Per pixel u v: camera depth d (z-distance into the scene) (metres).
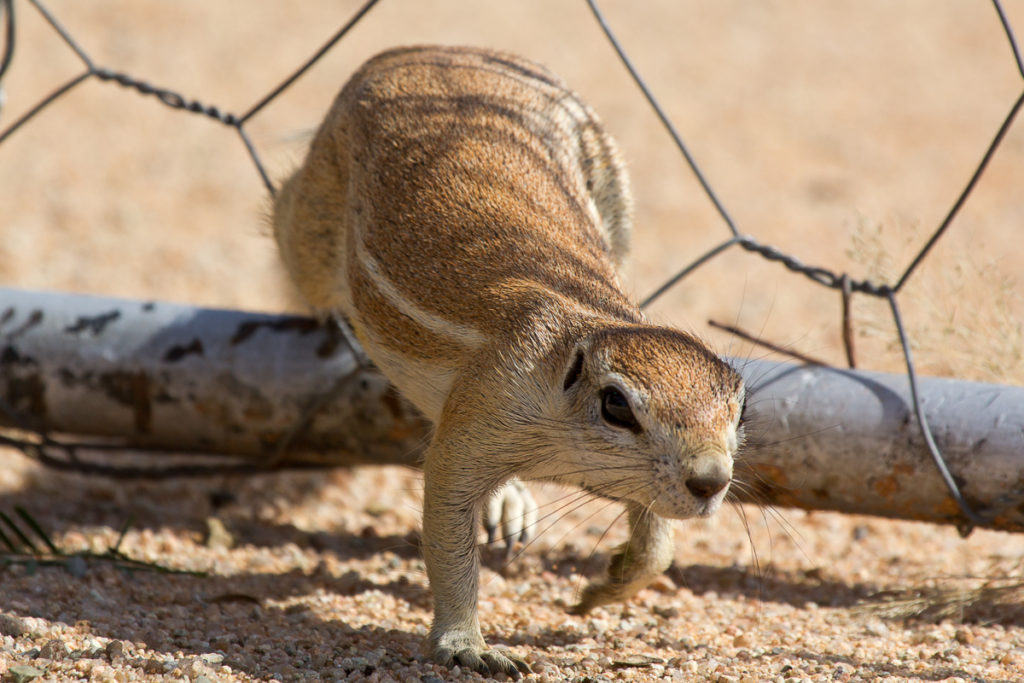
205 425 10.66
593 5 9.96
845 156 23.72
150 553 10.26
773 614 9.23
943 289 10.77
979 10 34.88
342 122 9.61
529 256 8.27
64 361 10.55
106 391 10.57
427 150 8.91
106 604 8.55
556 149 9.36
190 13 30.06
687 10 33.88
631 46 30.11
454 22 30.53
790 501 9.53
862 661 7.75
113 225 19.27
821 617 9.14
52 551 9.66
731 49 30.67
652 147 23.66
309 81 25.78
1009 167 23.30
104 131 23.33
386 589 9.61
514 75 9.88
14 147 22.28
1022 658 7.80
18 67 25.55
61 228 18.95
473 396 7.80
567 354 7.65
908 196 21.53
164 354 10.46
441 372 8.30
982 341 10.46
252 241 19.12
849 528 11.38
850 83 28.61
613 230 10.23
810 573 10.16
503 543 10.76
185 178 21.45
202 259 18.19
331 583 9.67
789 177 22.47
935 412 8.99
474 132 9.05
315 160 9.88
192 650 7.57
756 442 9.22
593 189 9.98
